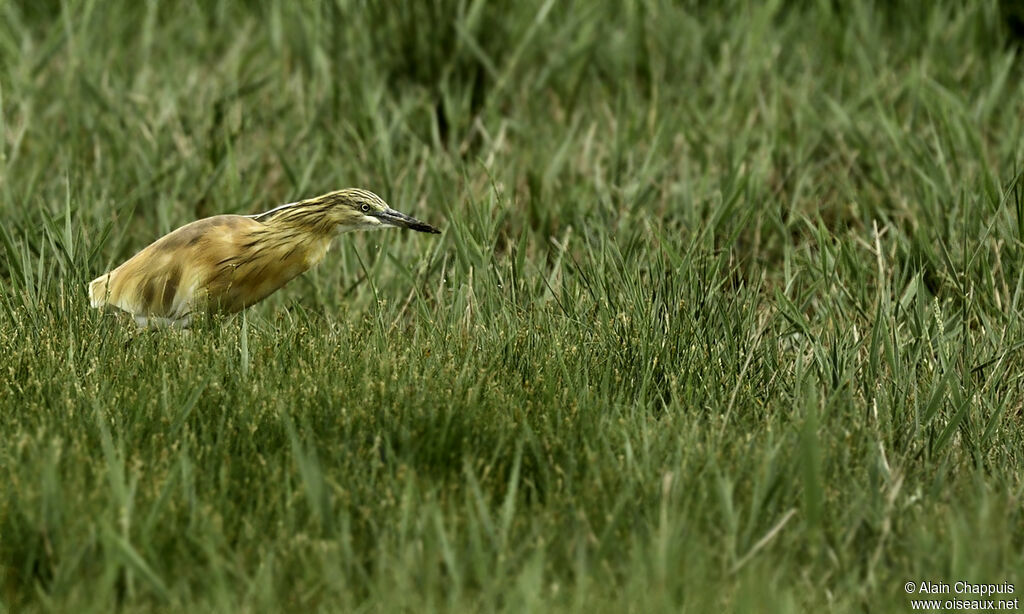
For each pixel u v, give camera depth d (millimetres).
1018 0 20125
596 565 8711
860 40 20375
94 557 8539
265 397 10547
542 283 13742
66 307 12430
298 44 19547
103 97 18141
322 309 14789
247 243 13078
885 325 11875
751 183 15977
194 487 9141
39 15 21094
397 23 18875
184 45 20688
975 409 11258
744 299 12773
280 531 8820
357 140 17359
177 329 12445
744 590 8352
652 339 11922
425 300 14156
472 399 10547
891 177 16938
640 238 14461
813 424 9125
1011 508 9617
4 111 18031
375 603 8320
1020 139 16859
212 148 16922
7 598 8438
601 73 19828
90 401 10453
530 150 17547
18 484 9047
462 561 8641
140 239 15953
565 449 10016
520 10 19547
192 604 8266
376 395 10695
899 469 9922
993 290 13328
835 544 9180
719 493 9164
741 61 19422
